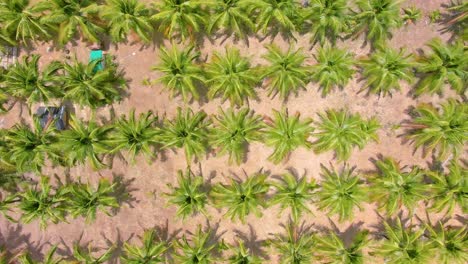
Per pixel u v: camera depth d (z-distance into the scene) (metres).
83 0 12.34
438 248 12.57
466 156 13.68
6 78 12.78
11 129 13.12
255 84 13.45
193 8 12.00
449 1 13.64
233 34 13.96
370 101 13.80
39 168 13.61
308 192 13.06
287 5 12.00
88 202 12.98
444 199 12.32
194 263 12.81
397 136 13.77
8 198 13.53
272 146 13.36
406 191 12.39
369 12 11.98
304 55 13.47
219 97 13.98
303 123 12.51
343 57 12.23
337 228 13.91
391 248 12.49
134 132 12.52
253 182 13.00
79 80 12.65
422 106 13.34
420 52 13.73
